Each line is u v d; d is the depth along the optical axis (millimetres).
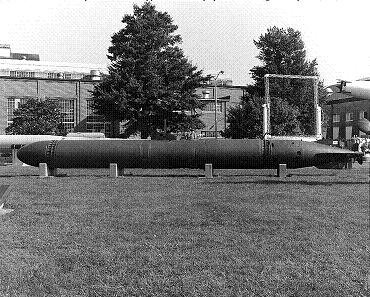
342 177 22922
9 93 58188
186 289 6340
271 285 6590
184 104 50906
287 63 56625
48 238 9148
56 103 56094
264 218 11281
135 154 24391
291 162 23859
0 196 11523
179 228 10125
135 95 49812
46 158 24797
